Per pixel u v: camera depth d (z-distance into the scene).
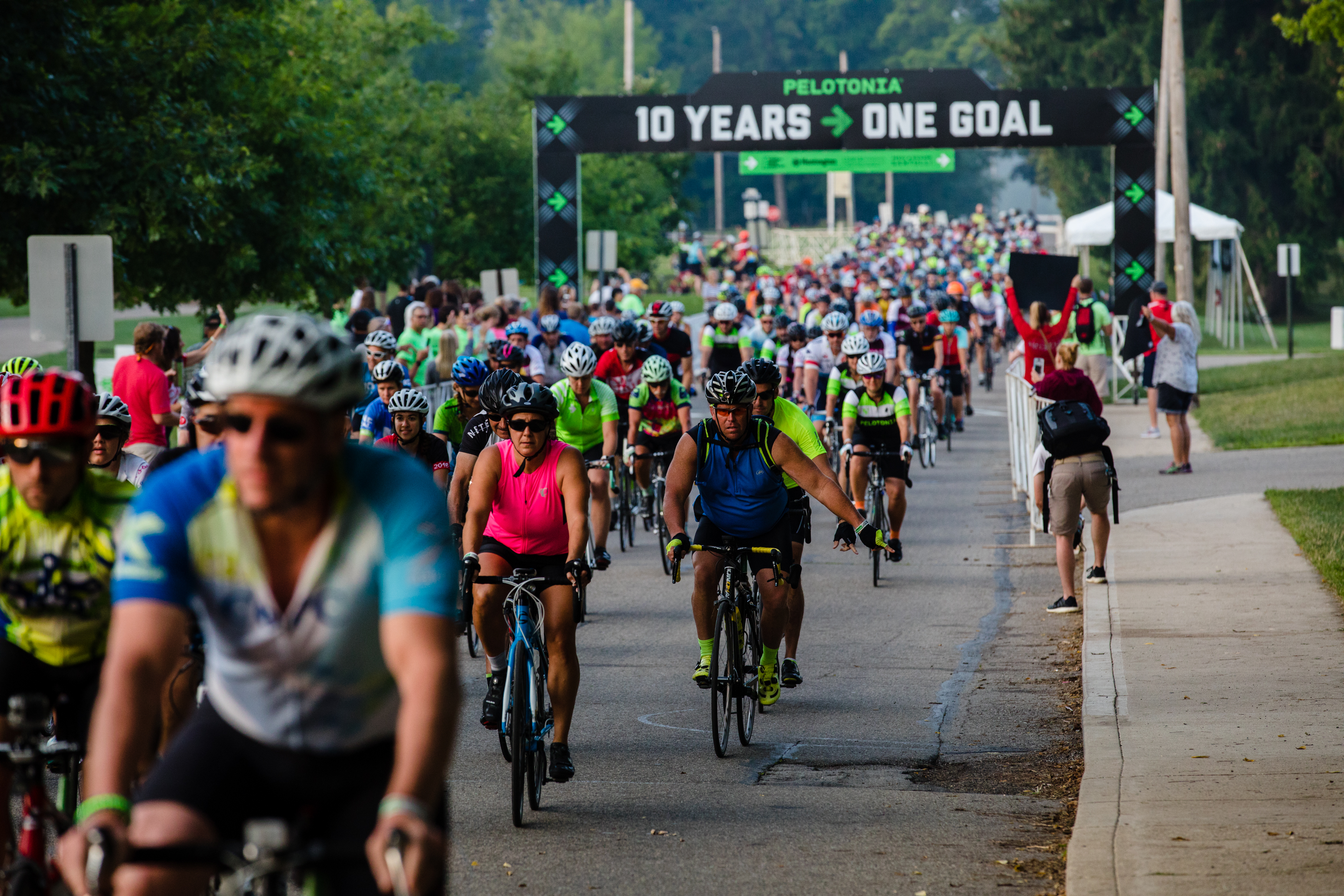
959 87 96.06
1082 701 28.47
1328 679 29.06
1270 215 188.75
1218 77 187.00
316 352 10.25
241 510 10.88
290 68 85.44
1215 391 99.19
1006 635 36.66
